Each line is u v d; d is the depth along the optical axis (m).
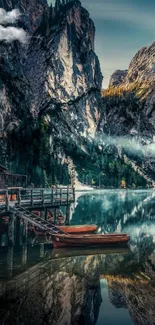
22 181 47.34
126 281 21.77
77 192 148.88
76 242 31.42
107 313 16.62
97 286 20.58
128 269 24.77
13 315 15.70
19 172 137.25
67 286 20.28
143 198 113.81
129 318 16.08
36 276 21.89
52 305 17.16
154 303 18.20
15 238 33.19
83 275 22.80
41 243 32.88
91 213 62.56
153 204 86.88
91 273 23.33
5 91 192.38
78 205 78.62
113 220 54.06
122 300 18.34
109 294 19.25
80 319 15.69
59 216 43.81
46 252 29.27
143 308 17.36
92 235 32.19
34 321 15.20
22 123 176.50
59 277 22.02
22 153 149.12
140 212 67.06
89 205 79.75
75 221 50.72
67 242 31.17
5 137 155.62
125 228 46.03
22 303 17.20
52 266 24.78
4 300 17.47
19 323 14.91
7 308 16.47
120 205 82.06
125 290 20.00
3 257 26.83
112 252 30.59
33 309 16.53
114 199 105.06
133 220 54.91
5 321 15.02
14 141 154.25
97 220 53.25
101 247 32.41
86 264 25.86
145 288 20.45
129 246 33.53
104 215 60.31
